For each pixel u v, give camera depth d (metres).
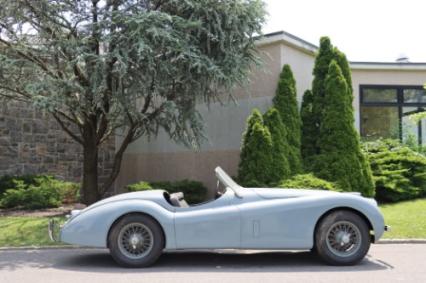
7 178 14.75
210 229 6.54
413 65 16.58
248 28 11.38
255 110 12.48
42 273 6.31
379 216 6.62
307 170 12.67
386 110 16.66
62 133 16.66
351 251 6.61
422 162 13.27
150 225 6.57
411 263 6.77
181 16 11.08
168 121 11.48
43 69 10.86
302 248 6.61
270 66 13.81
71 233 6.63
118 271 6.36
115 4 11.09
